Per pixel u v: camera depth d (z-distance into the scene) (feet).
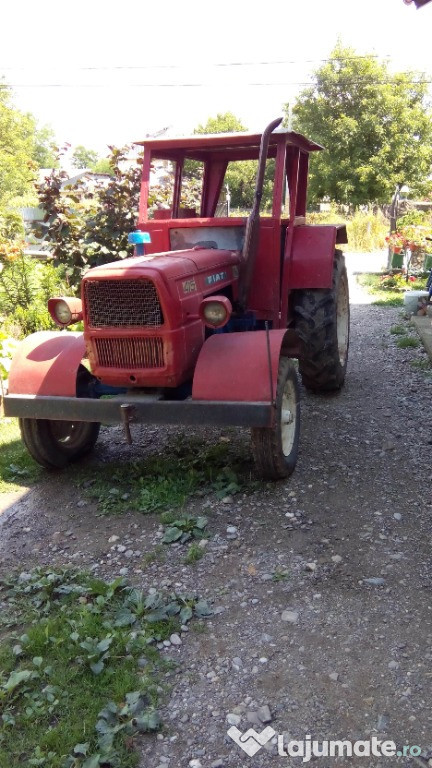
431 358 23.09
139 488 14.06
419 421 17.37
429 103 72.43
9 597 10.69
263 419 11.92
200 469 14.66
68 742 7.69
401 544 11.44
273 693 8.30
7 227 34.04
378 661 8.71
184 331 12.57
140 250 14.30
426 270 43.14
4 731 7.92
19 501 14.10
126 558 11.53
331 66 70.03
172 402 12.29
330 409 18.53
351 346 26.37
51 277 28.63
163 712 8.12
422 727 7.68
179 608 9.98
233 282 15.10
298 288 17.76
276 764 7.32
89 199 27.58
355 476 14.12
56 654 9.18
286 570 10.80
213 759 7.44
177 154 17.29
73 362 13.57
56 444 14.92
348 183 69.21
